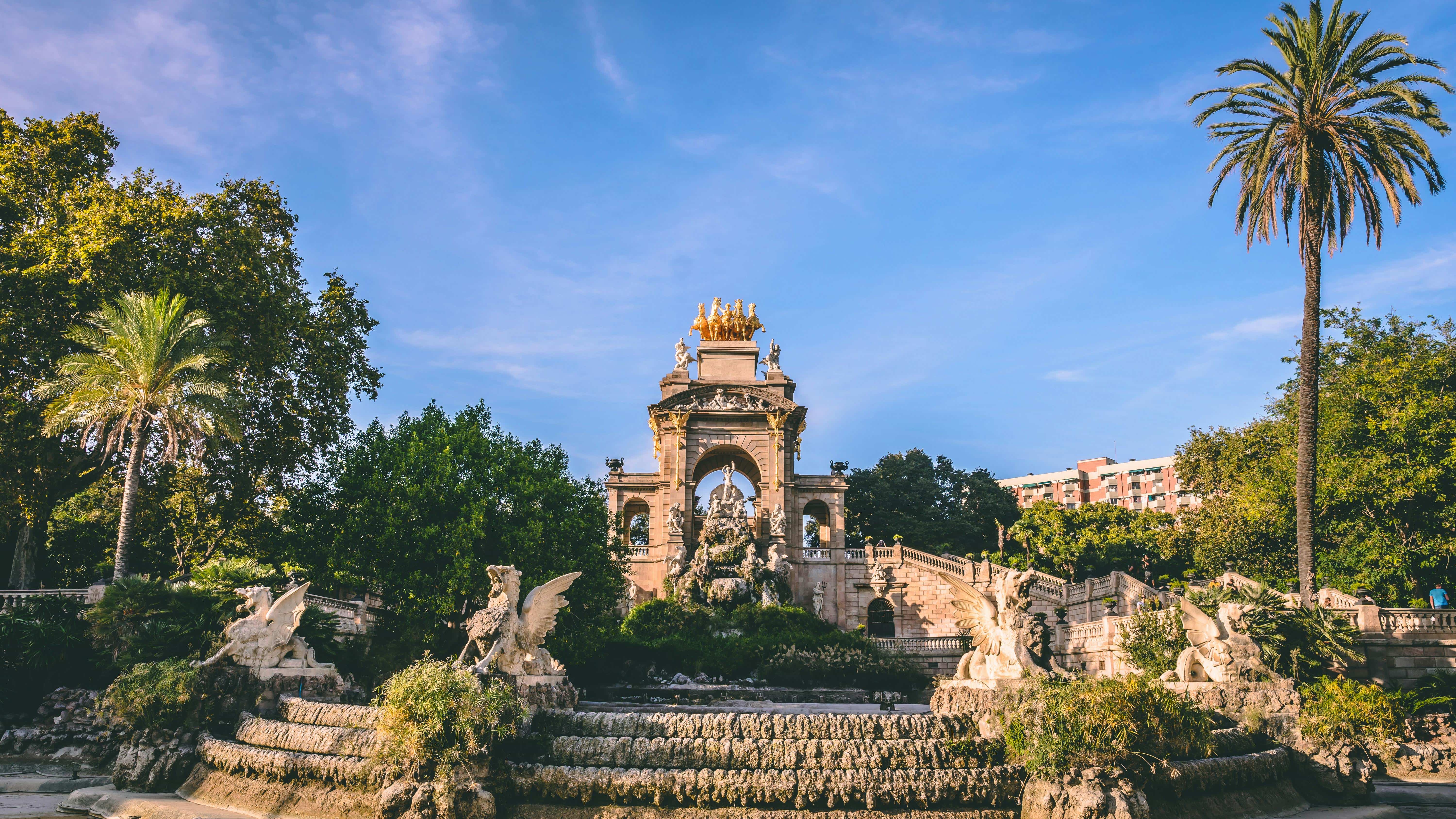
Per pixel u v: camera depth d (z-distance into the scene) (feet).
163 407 116.16
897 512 312.09
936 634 236.84
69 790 87.40
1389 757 95.50
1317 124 121.19
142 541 171.12
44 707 98.53
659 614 203.92
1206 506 202.49
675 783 70.18
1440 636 112.78
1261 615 105.91
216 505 162.30
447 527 124.77
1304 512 119.14
